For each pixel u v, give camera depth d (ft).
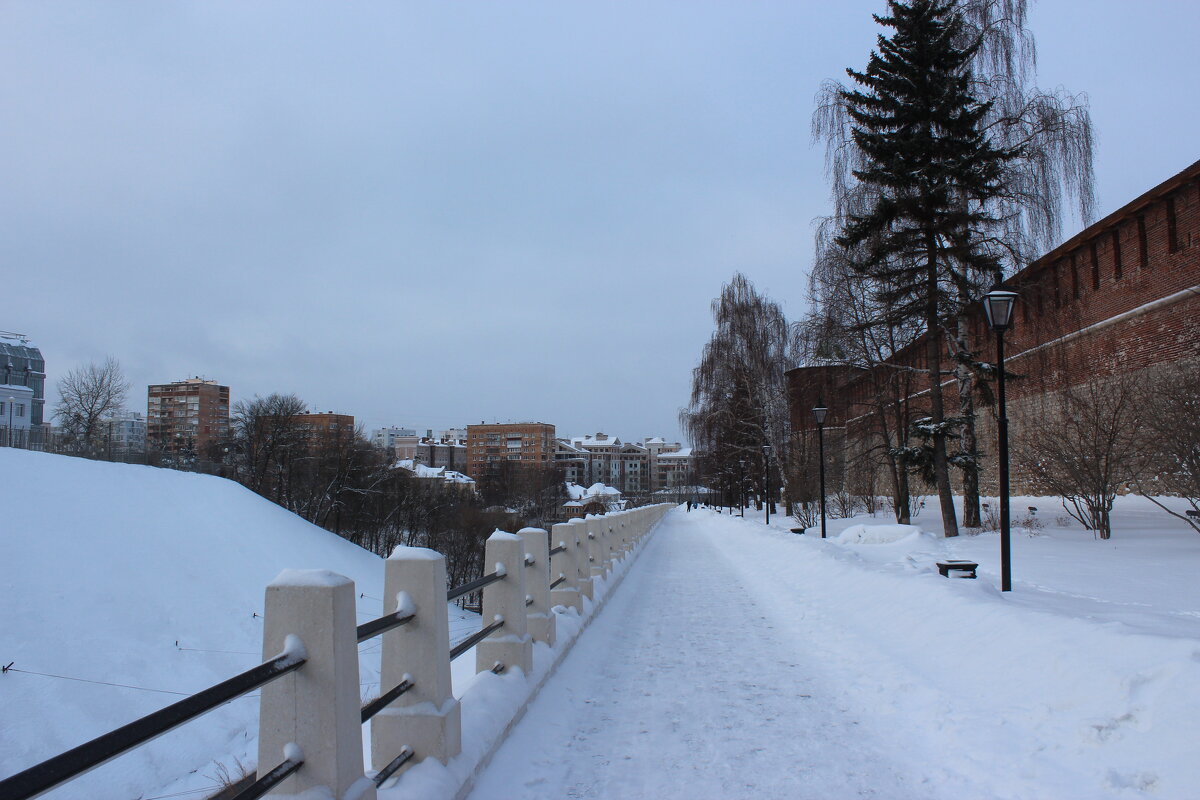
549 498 334.65
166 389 363.56
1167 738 12.16
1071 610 21.13
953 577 30.35
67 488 94.43
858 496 109.60
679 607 34.86
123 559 84.89
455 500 240.94
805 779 13.62
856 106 72.33
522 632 18.75
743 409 131.85
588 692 19.77
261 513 118.32
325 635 9.16
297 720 9.11
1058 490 62.28
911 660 21.06
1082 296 86.07
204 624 80.07
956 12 69.26
